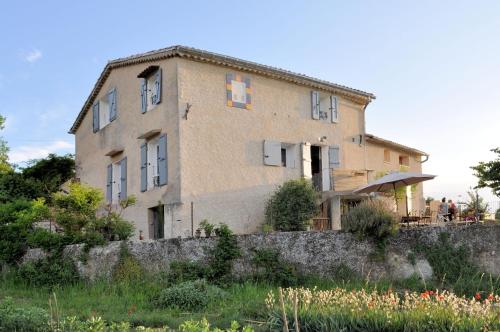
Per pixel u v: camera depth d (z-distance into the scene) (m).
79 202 15.80
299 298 10.12
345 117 23.28
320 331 8.57
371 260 14.15
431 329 7.98
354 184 21.89
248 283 13.77
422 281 13.53
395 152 26.44
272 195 19.81
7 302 9.57
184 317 11.10
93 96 24.12
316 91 22.12
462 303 8.71
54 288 14.16
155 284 13.77
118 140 21.67
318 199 19.80
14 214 16.61
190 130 18.11
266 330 9.41
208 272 14.15
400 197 22.55
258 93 20.16
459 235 13.82
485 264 13.49
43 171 24.92
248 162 19.42
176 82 18.12
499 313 8.02
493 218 17.39
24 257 15.96
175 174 17.80
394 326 8.27
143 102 19.81
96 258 14.87
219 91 19.05
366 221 14.19
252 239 14.70
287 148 21.17
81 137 26.06
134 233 18.61
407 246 14.09
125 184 20.81
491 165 18.33
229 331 7.16
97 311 11.61
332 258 14.41
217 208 18.34
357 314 8.69
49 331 8.56
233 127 19.20
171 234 17.72
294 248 14.62
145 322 10.55
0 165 24.62
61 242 15.31
